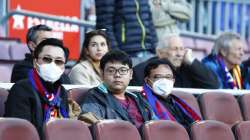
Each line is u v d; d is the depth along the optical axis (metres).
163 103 9.14
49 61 8.34
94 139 7.93
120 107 8.66
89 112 8.41
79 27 12.57
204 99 9.58
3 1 12.28
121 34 10.86
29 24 12.38
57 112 8.37
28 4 12.45
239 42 10.88
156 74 9.09
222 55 10.91
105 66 8.73
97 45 9.67
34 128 7.61
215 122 8.69
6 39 12.01
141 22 10.98
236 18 15.84
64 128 7.73
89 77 9.63
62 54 8.38
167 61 9.16
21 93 8.20
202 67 10.47
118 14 10.89
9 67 11.63
